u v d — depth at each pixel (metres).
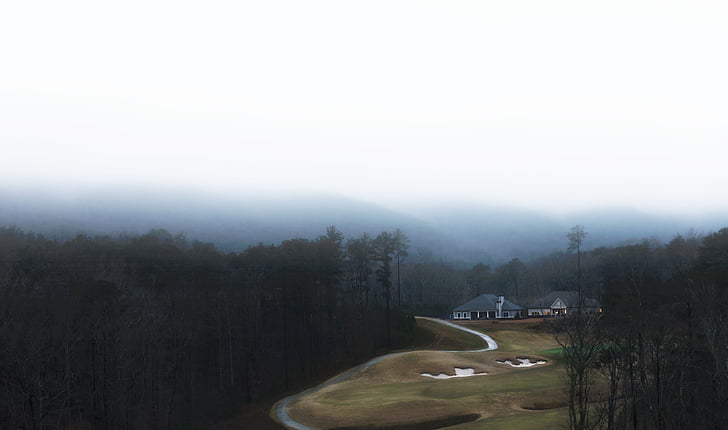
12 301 82.50
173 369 96.25
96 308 83.44
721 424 41.47
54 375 77.50
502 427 46.28
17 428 69.81
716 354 40.69
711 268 70.06
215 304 106.25
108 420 78.19
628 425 43.97
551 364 83.12
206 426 78.62
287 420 64.44
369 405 61.94
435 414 55.44
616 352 42.56
